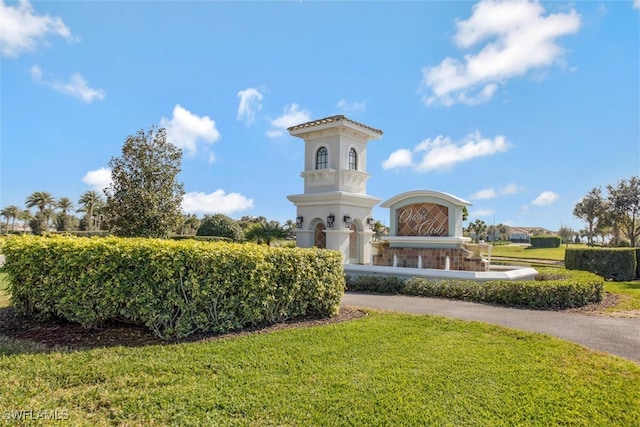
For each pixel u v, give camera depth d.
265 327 7.92
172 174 17.09
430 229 16.02
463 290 11.73
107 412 4.32
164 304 6.90
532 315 9.43
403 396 4.76
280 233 22.20
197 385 5.00
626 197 34.44
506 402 4.64
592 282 11.29
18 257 7.79
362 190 19.11
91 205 72.69
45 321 7.86
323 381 5.15
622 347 6.89
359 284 13.75
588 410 4.48
